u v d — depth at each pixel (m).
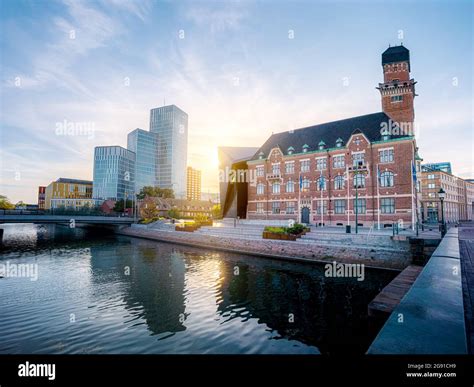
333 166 38.78
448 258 7.87
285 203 43.69
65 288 16.75
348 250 22.69
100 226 74.75
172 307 13.33
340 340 9.79
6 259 27.19
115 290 16.27
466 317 5.02
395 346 2.93
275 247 27.05
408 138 32.84
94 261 25.75
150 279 18.77
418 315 3.71
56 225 95.69
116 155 108.19
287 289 16.09
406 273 16.88
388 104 39.16
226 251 31.16
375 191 34.75
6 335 10.42
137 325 11.24
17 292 15.98
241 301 14.09
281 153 44.84
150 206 69.31
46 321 11.73
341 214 37.50
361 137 36.44
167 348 9.31
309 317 11.92
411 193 32.16
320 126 44.88
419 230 29.75
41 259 27.14
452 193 77.56
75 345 9.59
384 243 21.62
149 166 123.94
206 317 12.03
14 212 51.97
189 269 21.88
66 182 122.62
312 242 25.17
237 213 54.06
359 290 15.77
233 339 9.92
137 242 42.38
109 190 107.06
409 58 39.09
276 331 10.55
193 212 100.12
